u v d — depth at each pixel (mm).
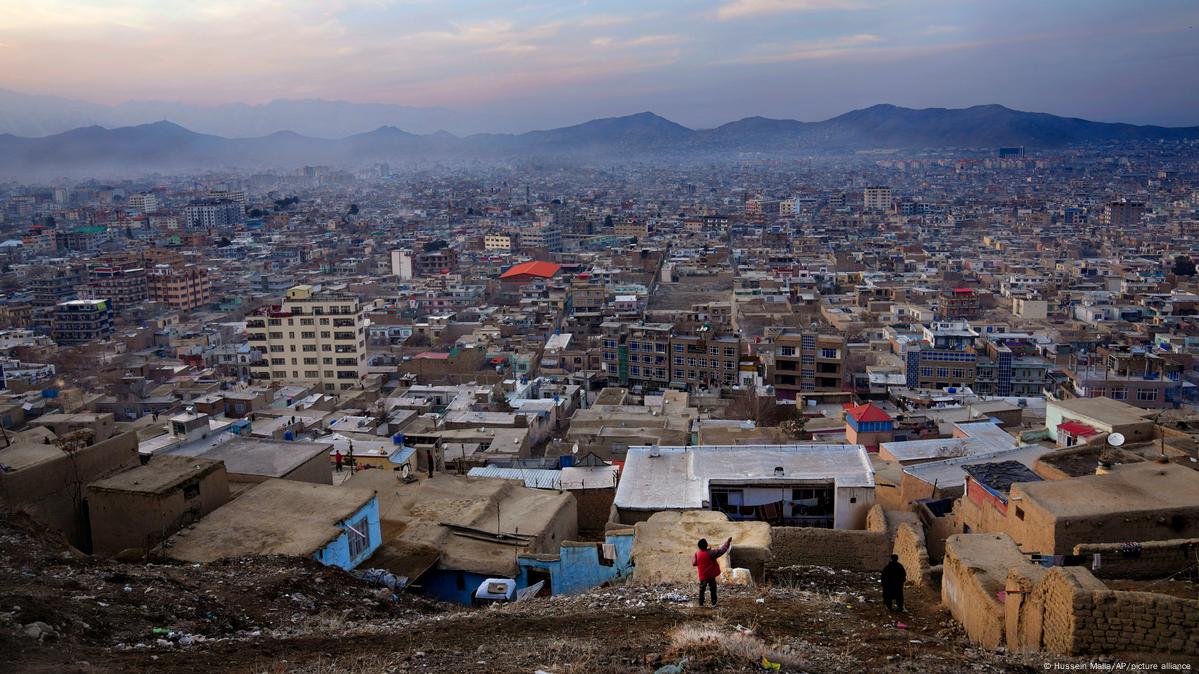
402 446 81688
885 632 27844
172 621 28781
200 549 39188
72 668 22516
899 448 66188
